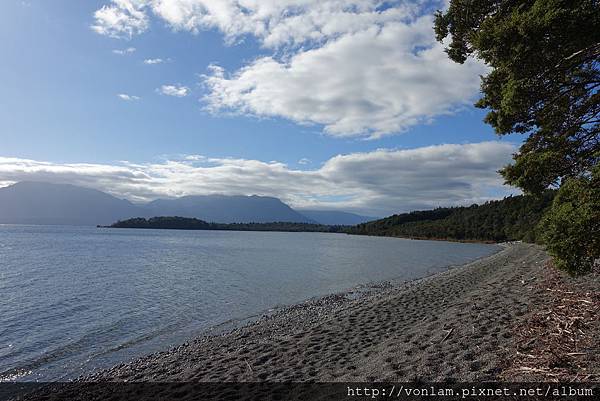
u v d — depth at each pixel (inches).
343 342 416.8
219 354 443.5
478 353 289.6
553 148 289.3
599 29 224.2
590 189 232.1
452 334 358.0
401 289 916.6
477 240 4589.1
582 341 258.5
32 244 2851.9
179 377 368.2
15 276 1208.8
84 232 6097.4
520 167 280.2
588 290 429.4
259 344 456.8
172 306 794.2
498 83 284.2
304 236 6747.1
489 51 263.4
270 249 2819.9
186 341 546.0
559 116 296.5
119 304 810.2
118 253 2178.9
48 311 743.1
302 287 1052.5
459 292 693.9
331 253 2506.2
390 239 5610.2
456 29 337.4
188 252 2348.7
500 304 469.7
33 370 441.4
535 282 598.2
